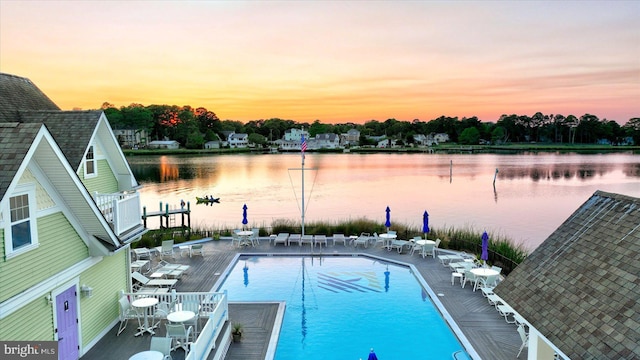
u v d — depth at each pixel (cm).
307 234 2794
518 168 9219
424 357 1264
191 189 5997
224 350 1230
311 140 17600
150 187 6212
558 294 841
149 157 12888
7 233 846
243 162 11088
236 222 3850
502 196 5378
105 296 1307
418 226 3447
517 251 2316
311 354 1289
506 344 1280
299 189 6016
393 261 2231
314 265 2225
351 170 8962
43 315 985
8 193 742
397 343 1359
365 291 1836
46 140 875
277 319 1491
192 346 1005
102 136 1370
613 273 775
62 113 1307
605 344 656
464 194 5544
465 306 1590
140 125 14762
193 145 15312
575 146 17538
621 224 874
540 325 800
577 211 1052
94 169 1342
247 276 2047
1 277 829
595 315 722
